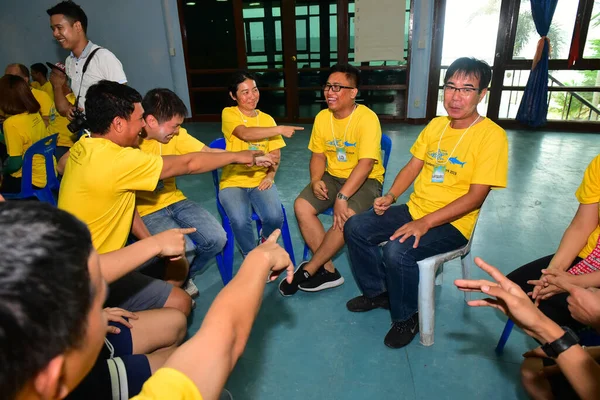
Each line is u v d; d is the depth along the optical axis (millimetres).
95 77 2566
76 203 1320
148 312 1223
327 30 5637
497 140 1553
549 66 5027
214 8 5734
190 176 3803
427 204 1741
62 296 372
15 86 2441
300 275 2012
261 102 6793
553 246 2416
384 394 1449
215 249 1867
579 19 4680
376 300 1905
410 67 5445
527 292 1410
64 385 422
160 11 5785
